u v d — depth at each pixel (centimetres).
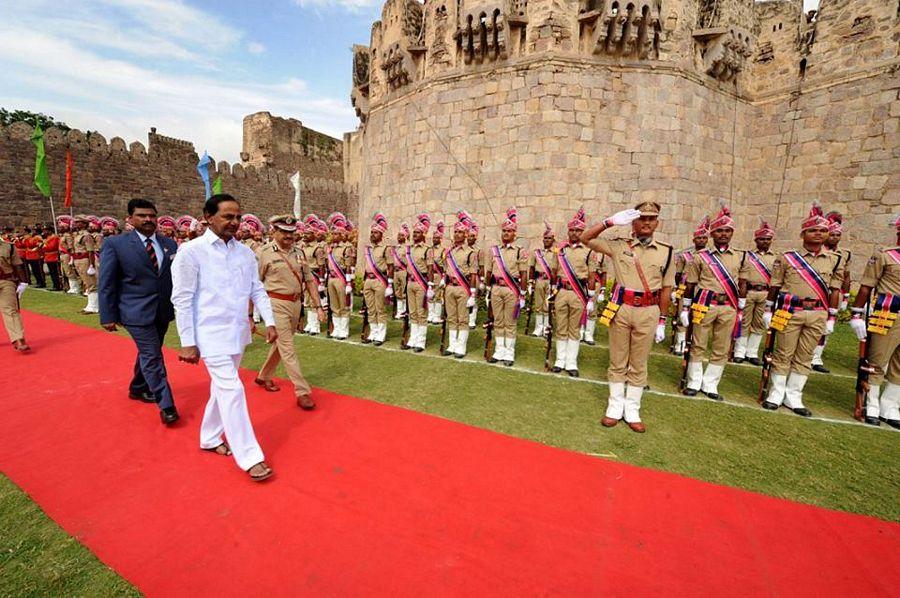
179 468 355
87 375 583
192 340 334
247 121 3719
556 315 653
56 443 395
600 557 263
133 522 289
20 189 1831
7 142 1794
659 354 786
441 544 271
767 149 1245
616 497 325
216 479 340
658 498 325
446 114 1222
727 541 281
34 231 1564
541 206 1099
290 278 493
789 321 512
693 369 577
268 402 499
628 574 251
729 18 1114
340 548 266
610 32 1055
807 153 1173
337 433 421
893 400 491
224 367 338
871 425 482
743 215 1277
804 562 264
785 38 1205
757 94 1259
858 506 325
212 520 291
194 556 259
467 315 722
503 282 677
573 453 391
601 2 1064
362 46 1627
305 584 239
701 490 338
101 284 409
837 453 410
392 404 501
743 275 557
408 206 1340
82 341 768
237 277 358
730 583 246
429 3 1237
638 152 1096
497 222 1155
